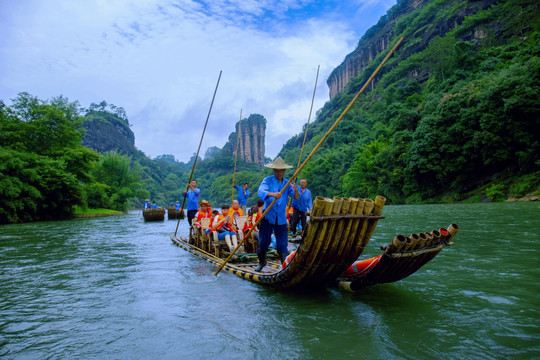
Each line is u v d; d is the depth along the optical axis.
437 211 15.73
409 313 2.70
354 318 2.65
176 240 8.18
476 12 59.06
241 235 5.93
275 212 4.11
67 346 2.31
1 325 2.73
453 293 3.17
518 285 3.31
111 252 6.62
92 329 2.61
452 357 1.96
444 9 72.88
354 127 69.50
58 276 4.49
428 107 35.75
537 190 21.62
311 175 57.22
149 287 3.84
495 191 23.77
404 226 9.30
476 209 15.38
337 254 3.24
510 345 2.08
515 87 23.50
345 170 49.75
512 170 24.78
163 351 2.19
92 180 26.59
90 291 3.71
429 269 4.12
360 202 3.15
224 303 3.19
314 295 3.39
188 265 5.17
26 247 7.50
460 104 28.05
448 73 47.12
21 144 22.36
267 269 4.39
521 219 9.42
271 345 2.21
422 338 2.22
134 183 43.88
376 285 3.64
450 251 5.14
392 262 2.94
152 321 2.74
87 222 18.55
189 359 2.06
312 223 2.99
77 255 6.25
